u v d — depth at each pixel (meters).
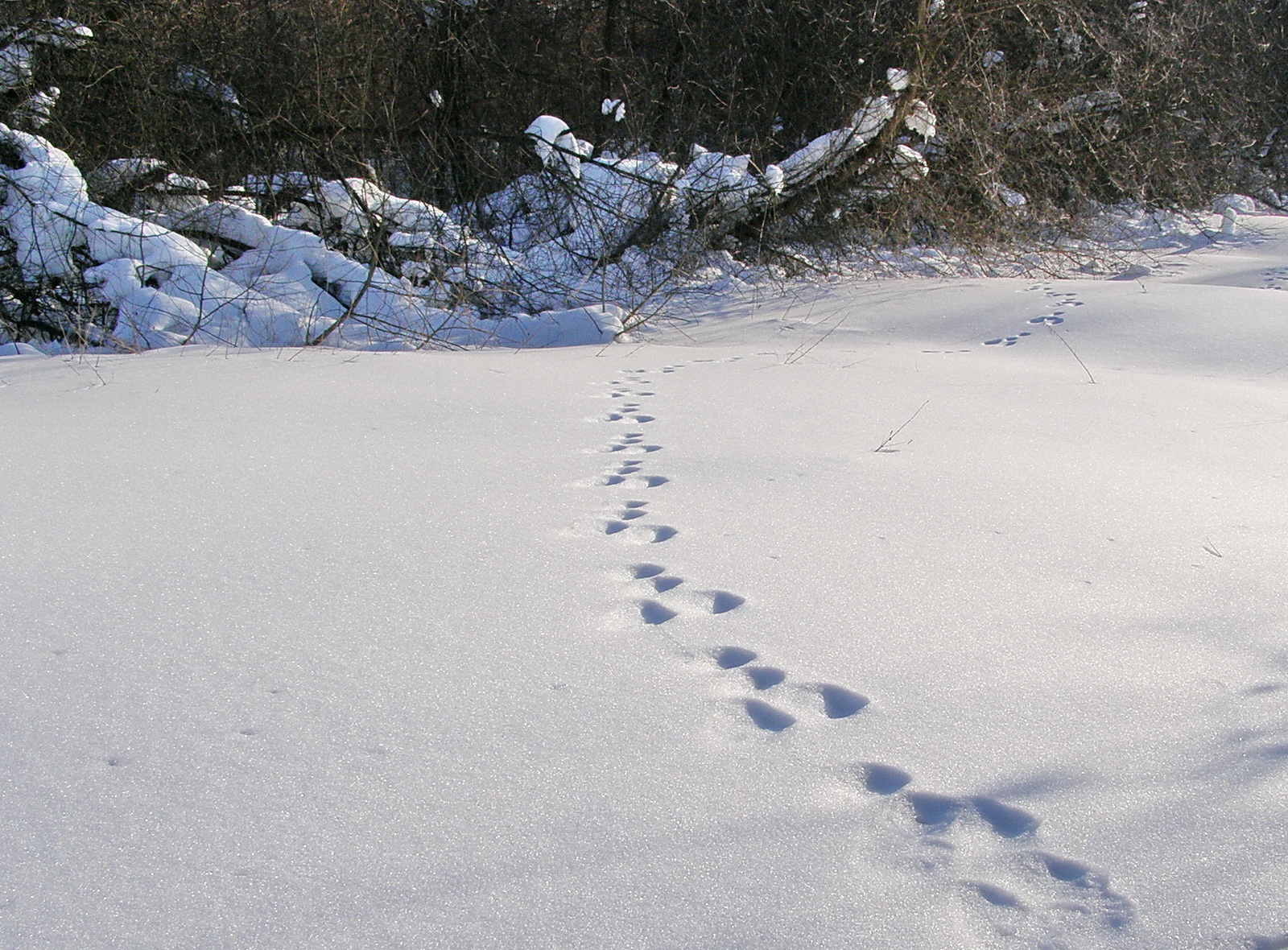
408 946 1.32
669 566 2.61
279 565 2.57
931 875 1.46
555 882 1.44
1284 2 17.55
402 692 1.96
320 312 8.86
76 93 9.37
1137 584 2.51
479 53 12.20
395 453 3.67
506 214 11.32
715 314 9.77
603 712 1.90
